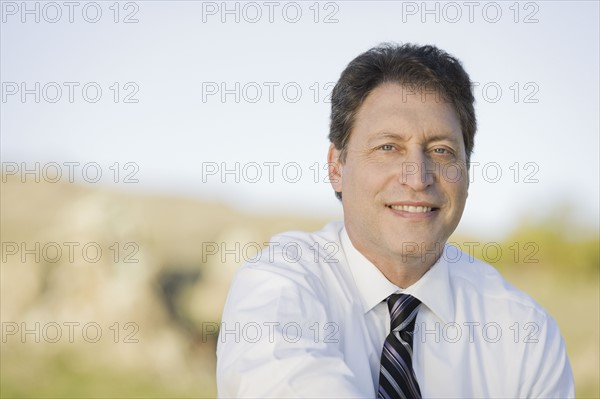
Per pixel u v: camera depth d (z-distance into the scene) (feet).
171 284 34.19
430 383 8.74
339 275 8.86
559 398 9.23
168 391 28.48
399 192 8.38
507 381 8.97
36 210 43.83
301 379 7.00
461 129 8.75
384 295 8.78
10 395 26.12
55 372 28.55
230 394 7.58
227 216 51.93
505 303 9.37
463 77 8.71
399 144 8.49
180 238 43.11
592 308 46.42
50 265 33.91
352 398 6.82
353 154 8.80
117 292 32.48
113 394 27.35
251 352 7.51
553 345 9.29
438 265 9.04
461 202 8.70
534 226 58.59
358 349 8.56
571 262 56.13
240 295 8.38
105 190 50.90
